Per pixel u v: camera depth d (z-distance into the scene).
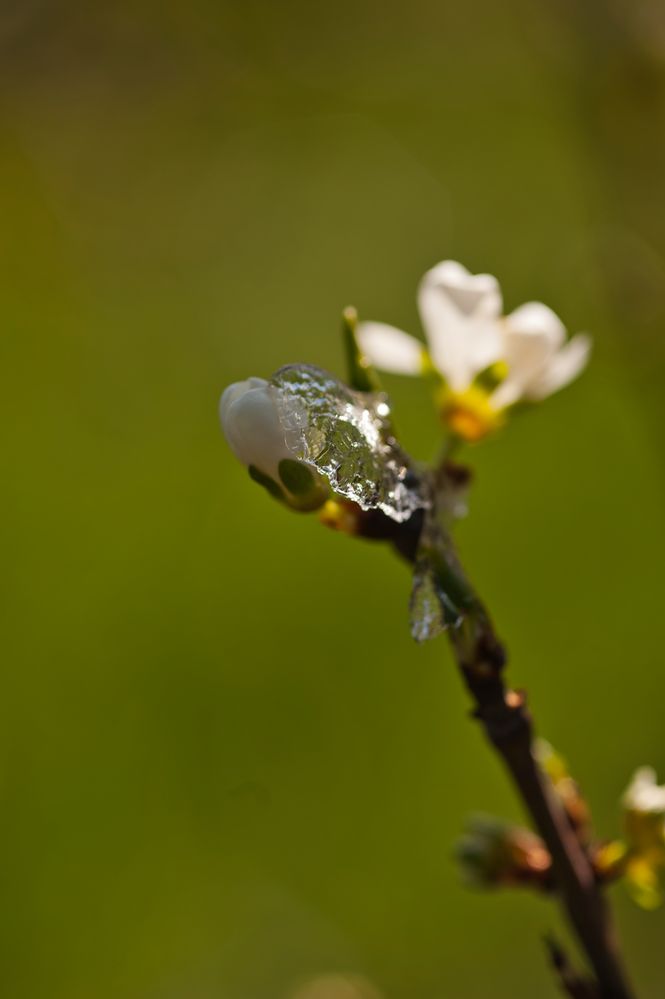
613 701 0.53
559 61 0.42
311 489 0.25
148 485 0.62
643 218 0.38
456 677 0.52
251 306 0.80
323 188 0.84
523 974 0.48
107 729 0.52
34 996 0.47
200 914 0.49
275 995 0.48
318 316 0.81
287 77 0.83
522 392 0.28
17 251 0.79
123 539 0.59
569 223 0.76
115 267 0.81
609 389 0.57
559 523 0.57
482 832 0.28
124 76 0.82
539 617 0.55
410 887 0.50
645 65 0.38
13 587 0.56
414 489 0.26
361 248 0.82
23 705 0.52
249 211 0.84
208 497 0.61
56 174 0.82
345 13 0.81
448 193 0.80
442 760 0.52
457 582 0.26
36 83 0.81
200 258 0.82
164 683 0.53
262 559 0.57
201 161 0.85
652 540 0.56
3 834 0.49
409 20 0.81
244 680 0.54
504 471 0.58
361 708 0.53
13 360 0.70
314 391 0.25
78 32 0.80
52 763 0.51
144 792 0.51
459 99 0.80
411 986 0.48
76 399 0.68
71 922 0.48
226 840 0.50
